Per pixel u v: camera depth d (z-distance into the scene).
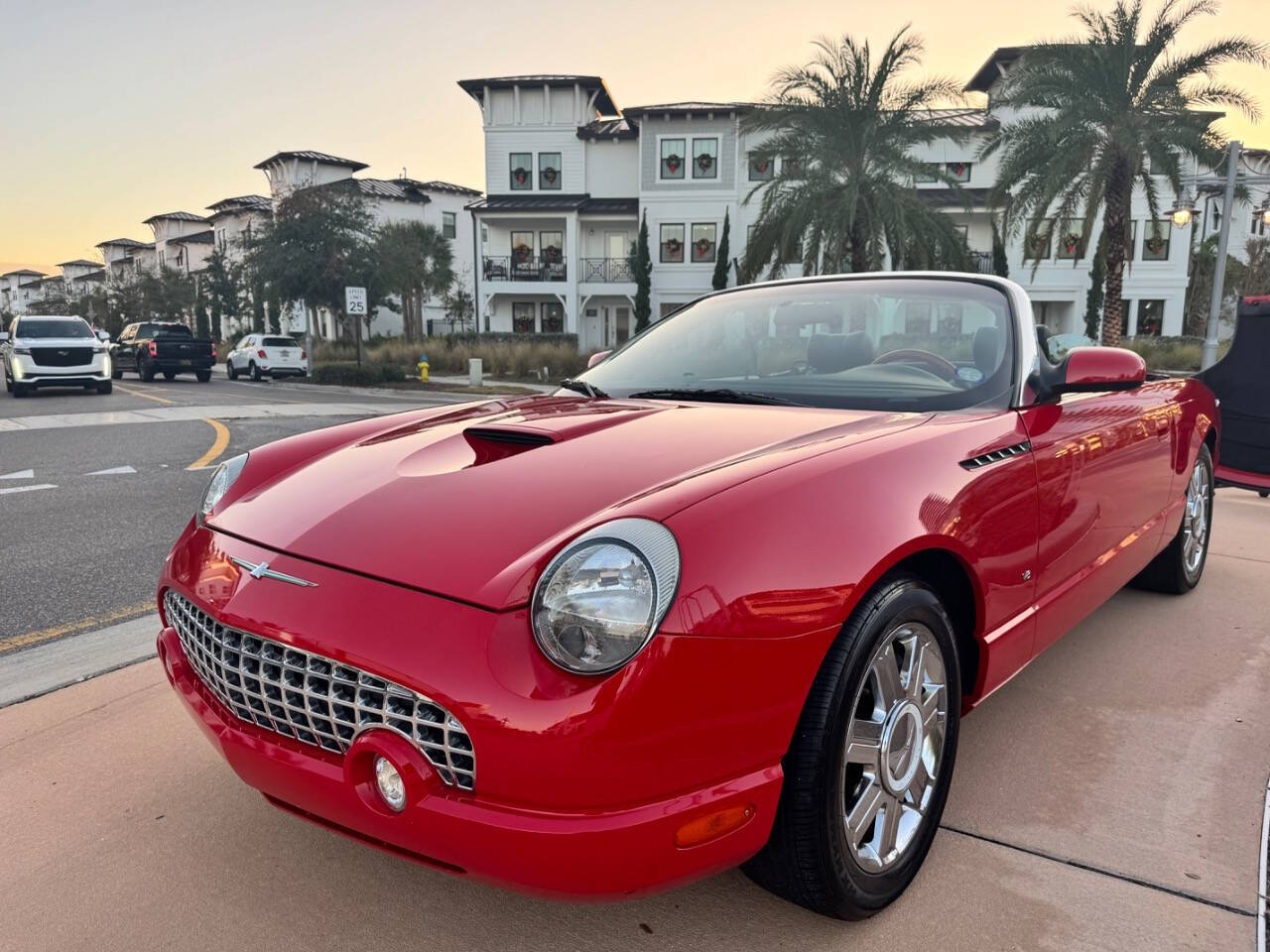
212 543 2.00
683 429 2.13
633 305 37.34
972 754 2.63
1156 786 2.44
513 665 1.45
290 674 1.69
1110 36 19.17
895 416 2.28
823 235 23.34
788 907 1.94
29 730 2.80
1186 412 3.74
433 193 49.53
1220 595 4.23
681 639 1.45
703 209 34.00
